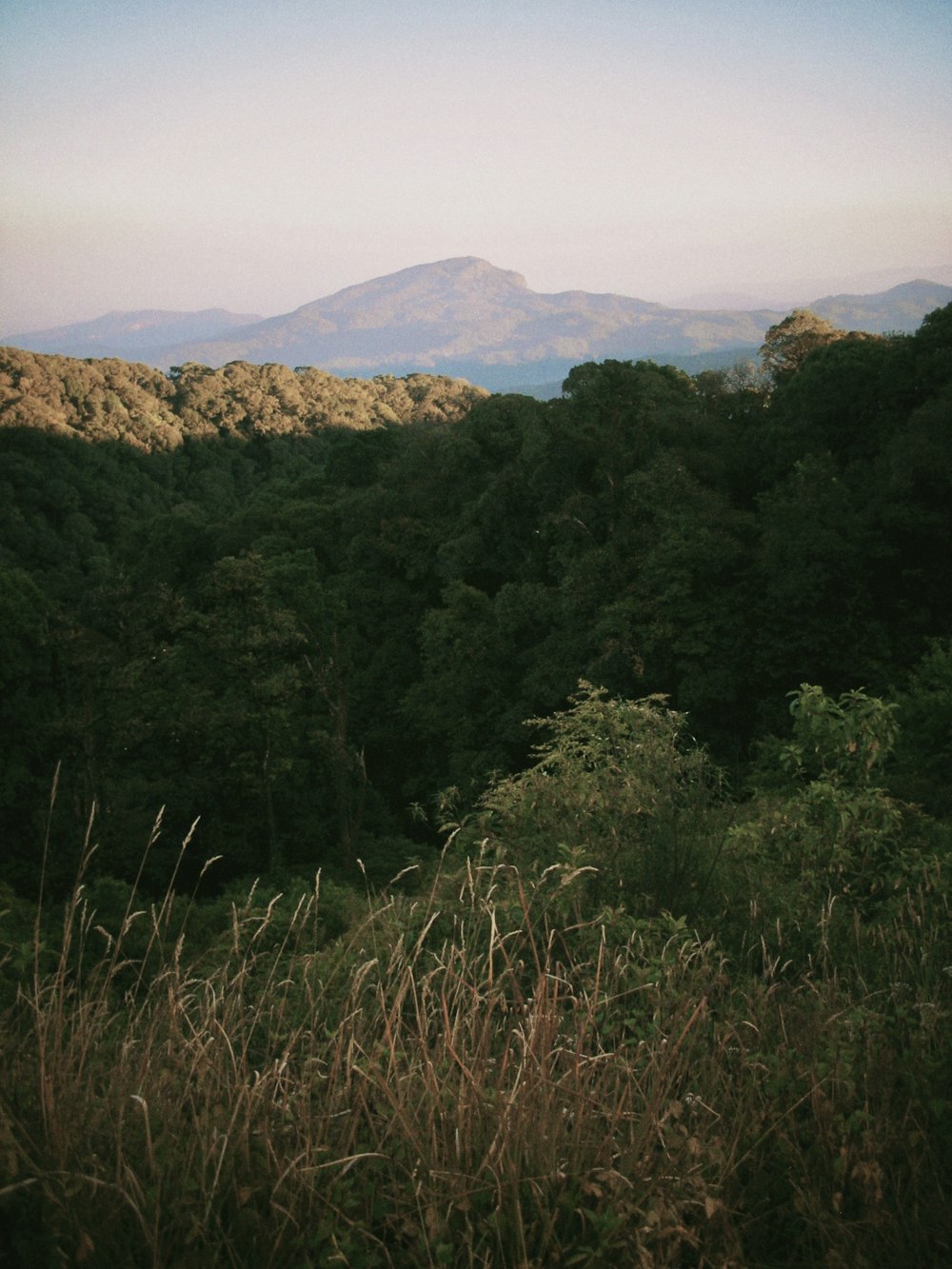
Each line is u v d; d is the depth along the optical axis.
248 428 113.19
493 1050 2.48
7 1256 1.61
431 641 29.81
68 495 82.56
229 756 23.17
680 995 2.78
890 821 5.64
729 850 5.39
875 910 5.14
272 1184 1.85
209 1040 2.20
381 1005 2.45
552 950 3.68
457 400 138.25
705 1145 2.00
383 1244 1.71
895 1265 1.85
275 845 23.03
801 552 21.94
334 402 123.12
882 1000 3.21
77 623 23.28
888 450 26.08
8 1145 1.68
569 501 28.58
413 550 38.00
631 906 4.63
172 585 46.69
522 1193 1.87
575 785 5.82
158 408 106.88
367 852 23.78
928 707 13.28
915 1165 2.07
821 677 21.97
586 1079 2.22
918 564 24.00
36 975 2.17
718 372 35.38
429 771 30.39
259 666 23.97
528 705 25.69
